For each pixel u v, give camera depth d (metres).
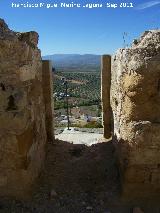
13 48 5.87
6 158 6.11
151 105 6.05
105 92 9.17
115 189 6.68
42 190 6.68
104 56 8.99
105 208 6.18
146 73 5.93
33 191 6.49
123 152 6.45
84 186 6.88
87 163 7.81
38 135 7.18
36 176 6.81
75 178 7.19
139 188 6.23
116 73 7.69
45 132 8.28
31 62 6.70
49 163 7.79
